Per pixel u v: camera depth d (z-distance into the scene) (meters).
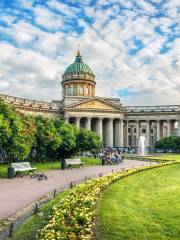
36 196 27.50
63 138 65.06
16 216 20.58
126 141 142.00
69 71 143.62
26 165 44.91
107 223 18.23
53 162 66.00
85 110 124.12
